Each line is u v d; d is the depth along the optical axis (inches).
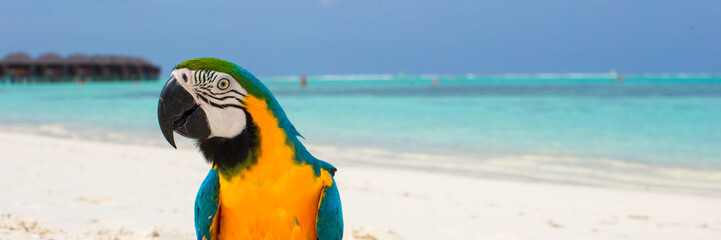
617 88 2407.7
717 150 518.6
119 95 1882.4
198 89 88.1
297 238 95.7
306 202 96.1
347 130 706.2
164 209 251.9
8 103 1362.0
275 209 94.1
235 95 89.9
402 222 256.2
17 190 270.5
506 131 685.9
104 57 4490.7
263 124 92.0
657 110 1002.7
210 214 96.8
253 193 93.4
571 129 707.4
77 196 268.2
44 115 965.2
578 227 259.6
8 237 160.4
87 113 1008.2
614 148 537.6
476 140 602.5
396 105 1218.6
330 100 1466.5
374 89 2496.3
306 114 970.7
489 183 367.9
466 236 232.2
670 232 254.1
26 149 482.3
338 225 98.7
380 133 669.9
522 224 260.8
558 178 393.4
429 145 563.8
